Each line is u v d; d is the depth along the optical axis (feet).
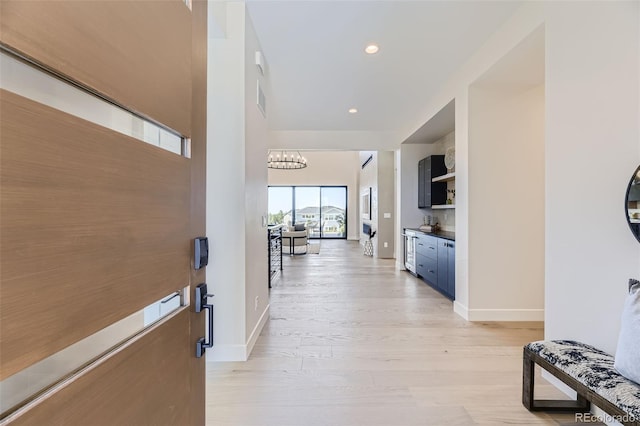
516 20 7.92
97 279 1.98
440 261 14.25
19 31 1.51
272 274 18.04
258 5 7.88
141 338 2.42
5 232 1.47
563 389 6.57
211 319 3.41
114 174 2.12
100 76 1.98
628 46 5.23
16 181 1.51
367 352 8.42
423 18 8.19
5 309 1.47
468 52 9.95
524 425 5.60
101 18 1.99
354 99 14.02
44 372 1.66
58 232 1.72
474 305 10.82
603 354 5.41
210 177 8.07
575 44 6.20
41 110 1.63
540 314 10.78
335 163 42.73
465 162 10.78
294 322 10.71
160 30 2.63
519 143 10.66
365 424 5.62
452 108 12.73
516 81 10.17
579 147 6.14
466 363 7.84
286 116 16.65
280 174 42.65
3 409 1.47
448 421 5.70
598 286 5.79
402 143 19.89
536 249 10.78
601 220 5.71
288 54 10.03
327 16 8.14
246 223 8.23
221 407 6.08
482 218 10.71
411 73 11.46
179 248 2.95
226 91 8.07
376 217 26.89
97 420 1.99
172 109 2.81
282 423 5.65
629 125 5.23
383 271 20.16
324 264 22.97
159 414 2.65
